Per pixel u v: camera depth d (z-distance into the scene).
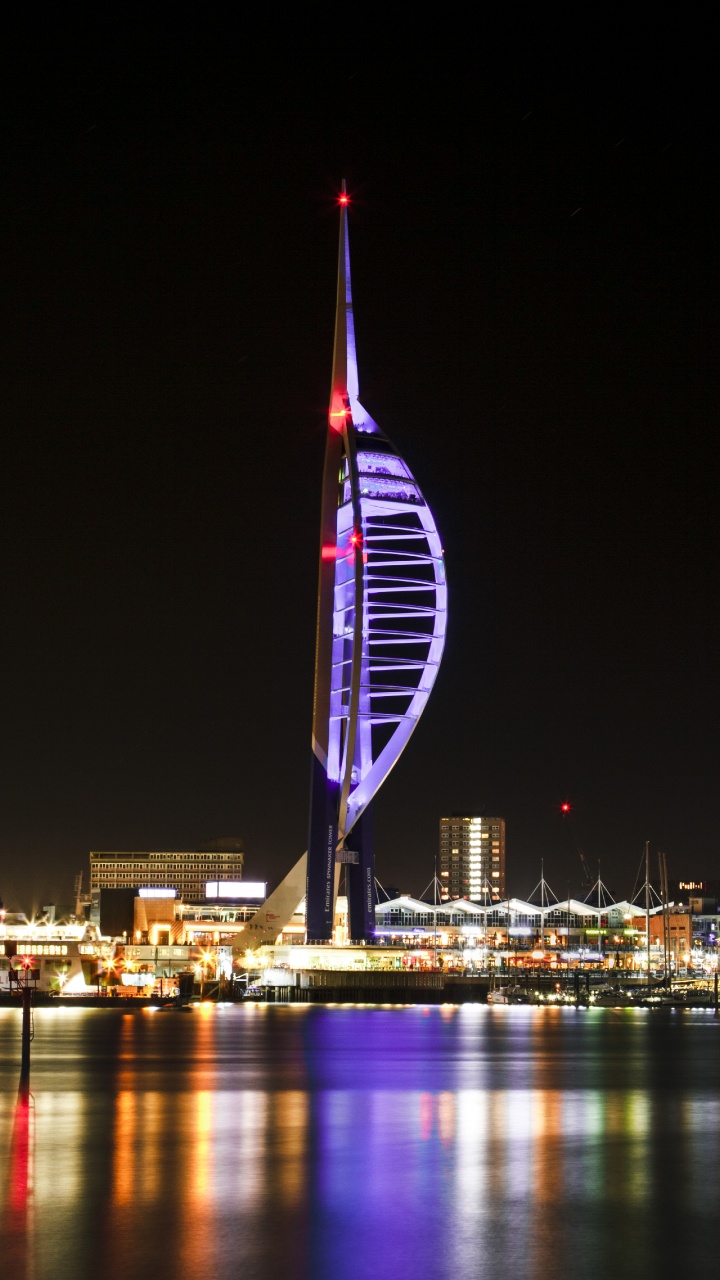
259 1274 46.91
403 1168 65.75
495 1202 58.16
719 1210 56.78
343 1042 158.88
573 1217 55.50
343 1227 53.50
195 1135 76.06
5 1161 67.19
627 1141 74.81
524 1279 46.81
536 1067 123.62
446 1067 122.81
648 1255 49.84
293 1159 68.06
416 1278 46.75
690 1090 102.69
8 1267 47.31
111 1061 128.75
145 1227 52.97
